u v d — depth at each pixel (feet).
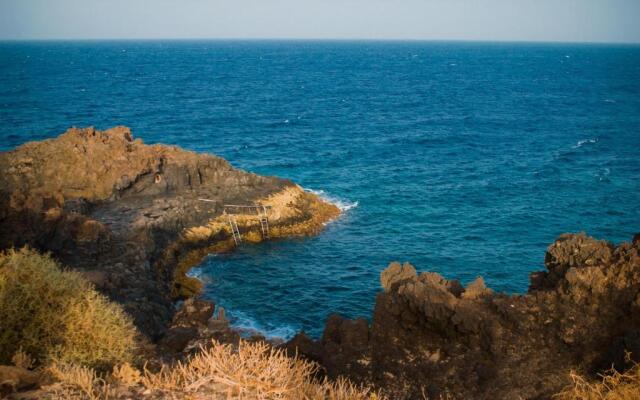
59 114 349.20
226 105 415.64
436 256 137.69
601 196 187.01
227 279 125.08
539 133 310.45
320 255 138.10
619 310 59.62
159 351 58.03
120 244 121.90
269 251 140.36
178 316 86.99
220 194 158.51
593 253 67.15
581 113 386.32
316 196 173.17
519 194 189.88
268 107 410.11
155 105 405.59
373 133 310.45
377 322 67.46
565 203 179.22
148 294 106.52
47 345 37.78
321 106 422.41
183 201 149.69
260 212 153.89
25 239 107.45
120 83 561.43
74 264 110.83
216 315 109.19
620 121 350.43
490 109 411.13
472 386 57.11
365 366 63.05
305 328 105.50
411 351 63.98
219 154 252.01
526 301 63.77
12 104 381.81
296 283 122.93
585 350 57.67
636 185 201.87
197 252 136.87
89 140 159.33
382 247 143.23
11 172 147.84
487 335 60.54
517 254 138.82
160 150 165.58
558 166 231.09
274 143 277.64
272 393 31.40
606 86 577.84
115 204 147.23
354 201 180.86
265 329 104.73
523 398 54.08
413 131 317.63
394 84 609.42
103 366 38.22
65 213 116.16
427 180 208.64
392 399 57.31
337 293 118.83
